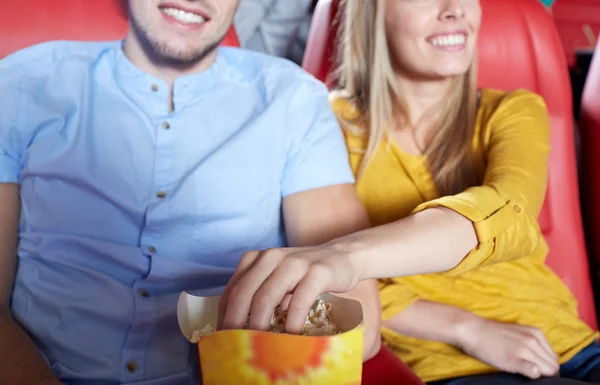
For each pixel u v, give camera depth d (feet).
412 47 4.00
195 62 3.28
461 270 2.95
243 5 6.15
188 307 1.99
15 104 3.14
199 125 3.31
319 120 3.49
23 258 3.09
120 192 3.14
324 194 3.35
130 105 3.23
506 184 3.39
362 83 4.47
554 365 3.56
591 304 4.70
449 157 4.08
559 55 4.96
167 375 3.06
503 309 3.88
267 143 3.35
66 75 3.19
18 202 3.16
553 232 4.77
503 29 4.91
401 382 2.55
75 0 3.55
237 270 2.17
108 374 2.98
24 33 3.44
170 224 3.18
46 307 3.01
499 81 4.91
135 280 3.14
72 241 3.08
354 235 2.63
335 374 1.66
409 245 2.65
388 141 4.17
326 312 1.98
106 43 3.34
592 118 5.01
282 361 1.65
